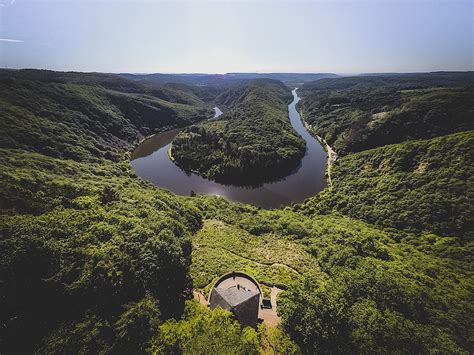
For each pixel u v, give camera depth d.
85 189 59.66
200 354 29.05
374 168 98.75
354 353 32.91
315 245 60.09
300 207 90.56
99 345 29.95
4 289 32.06
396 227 73.44
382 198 82.56
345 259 52.12
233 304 36.19
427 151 88.88
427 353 33.16
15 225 38.91
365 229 71.00
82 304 33.25
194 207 78.12
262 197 101.38
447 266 55.47
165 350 29.91
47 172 76.12
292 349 32.69
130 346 30.28
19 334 30.66
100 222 45.22
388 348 33.31
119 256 38.50
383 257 56.44
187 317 35.34
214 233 64.75
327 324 34.53
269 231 69.56
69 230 41.47
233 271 46.25
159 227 49.72
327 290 40.50
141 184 98.38
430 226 69.25
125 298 35.16
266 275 47.91
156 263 40.47
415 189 79.75
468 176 74.56
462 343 35.38
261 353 32.22
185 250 50.31
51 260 36.31
